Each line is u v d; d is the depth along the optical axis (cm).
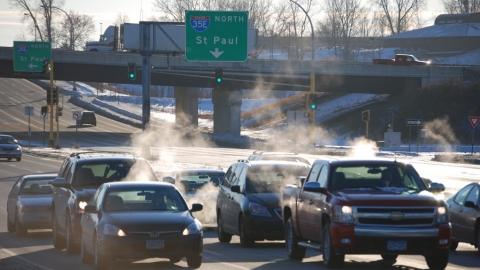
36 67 13238
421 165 8244
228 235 3381
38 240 3547
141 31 8619
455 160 9056
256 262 2627
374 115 15000
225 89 15538
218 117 15762
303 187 2625
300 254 2672
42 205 3591
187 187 4209
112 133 15838
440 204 2258
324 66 14112
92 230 2456
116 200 2502
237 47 8662
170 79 15138
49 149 11644
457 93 14225
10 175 7738
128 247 2298
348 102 17475
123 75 14300
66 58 13750
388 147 11788
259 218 3027
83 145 12938
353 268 2388
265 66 13738
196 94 18188
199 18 8650
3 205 5281
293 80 14450
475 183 3033
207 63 12725
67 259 2783
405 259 2694
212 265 2538
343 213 2239
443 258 2302
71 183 3048
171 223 2361
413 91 14925
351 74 14312
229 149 11900
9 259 2794
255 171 3247
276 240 3400
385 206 2227
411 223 2225
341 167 2444
